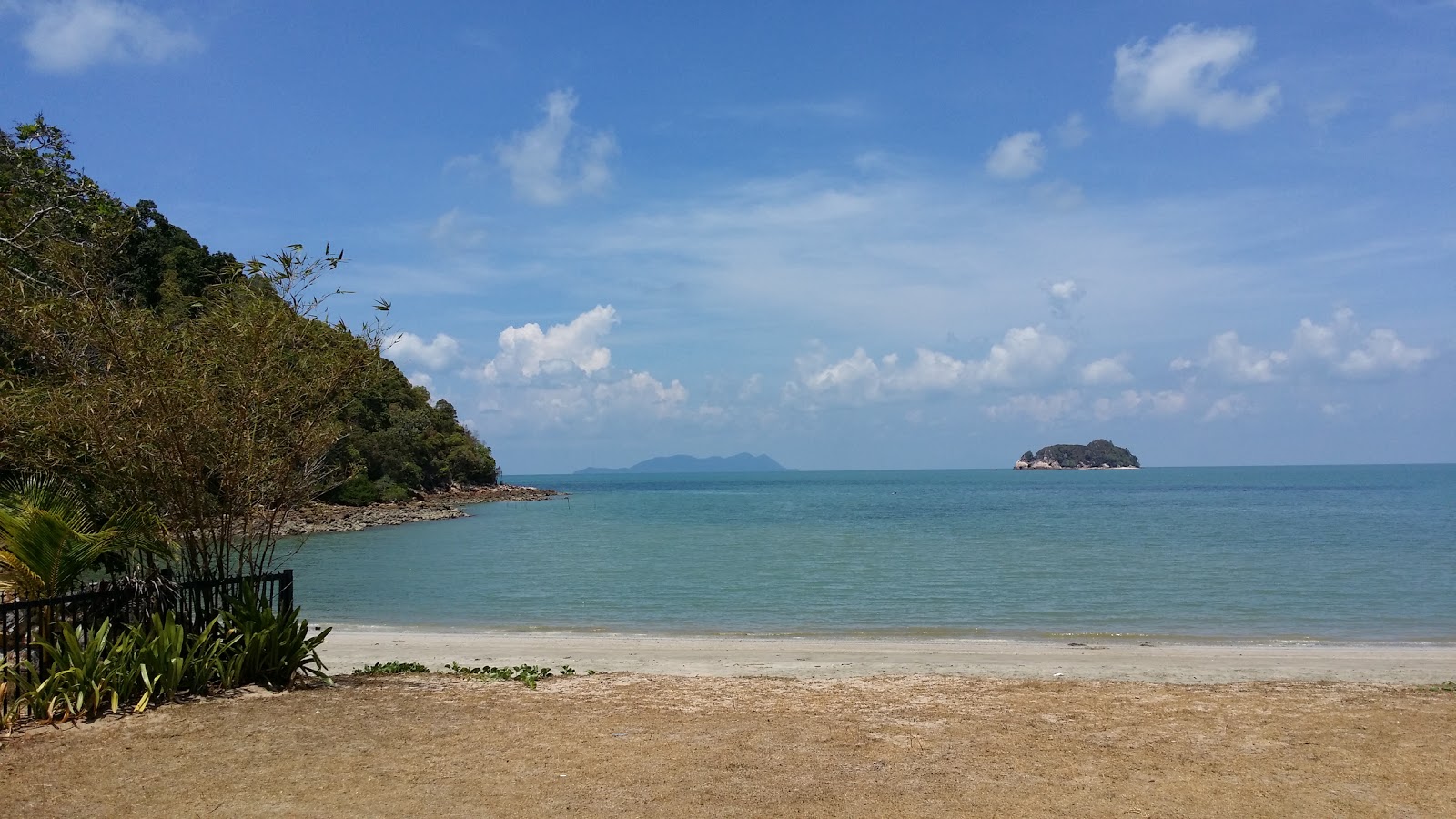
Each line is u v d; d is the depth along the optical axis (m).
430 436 99.06
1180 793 6.34
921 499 110.38
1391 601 23.36
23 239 11.28
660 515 75.94
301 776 6.53
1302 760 7.17
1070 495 117.19
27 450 8.84
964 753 7.34
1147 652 15.77
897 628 19.61
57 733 7.50
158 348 9.03
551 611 22.61
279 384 9.69
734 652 15.55
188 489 9.30
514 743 7.50
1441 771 6.88
